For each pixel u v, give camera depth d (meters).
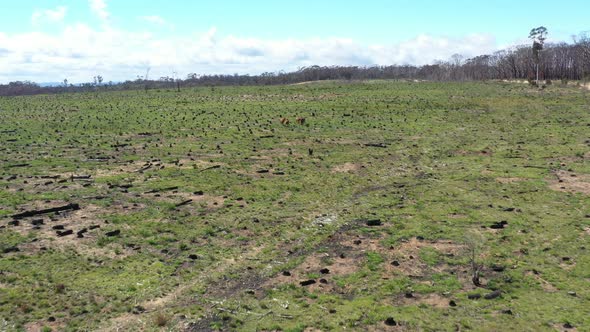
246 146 44.44
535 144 43.12
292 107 69.38
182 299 17.28
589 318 15.41
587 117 55.84
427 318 15.69
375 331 15.01
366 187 31.75
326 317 15.88
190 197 29.17
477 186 30.94
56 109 72.81
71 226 23.84
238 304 16.86
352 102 72.31
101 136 49.59
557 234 22.52
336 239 22.89
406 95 79.94
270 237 23.16
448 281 18.23
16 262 19.64
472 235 20.92
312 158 39.78
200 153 41.47
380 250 21.39
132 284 18.22
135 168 35.84
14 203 26.94
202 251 21.45
